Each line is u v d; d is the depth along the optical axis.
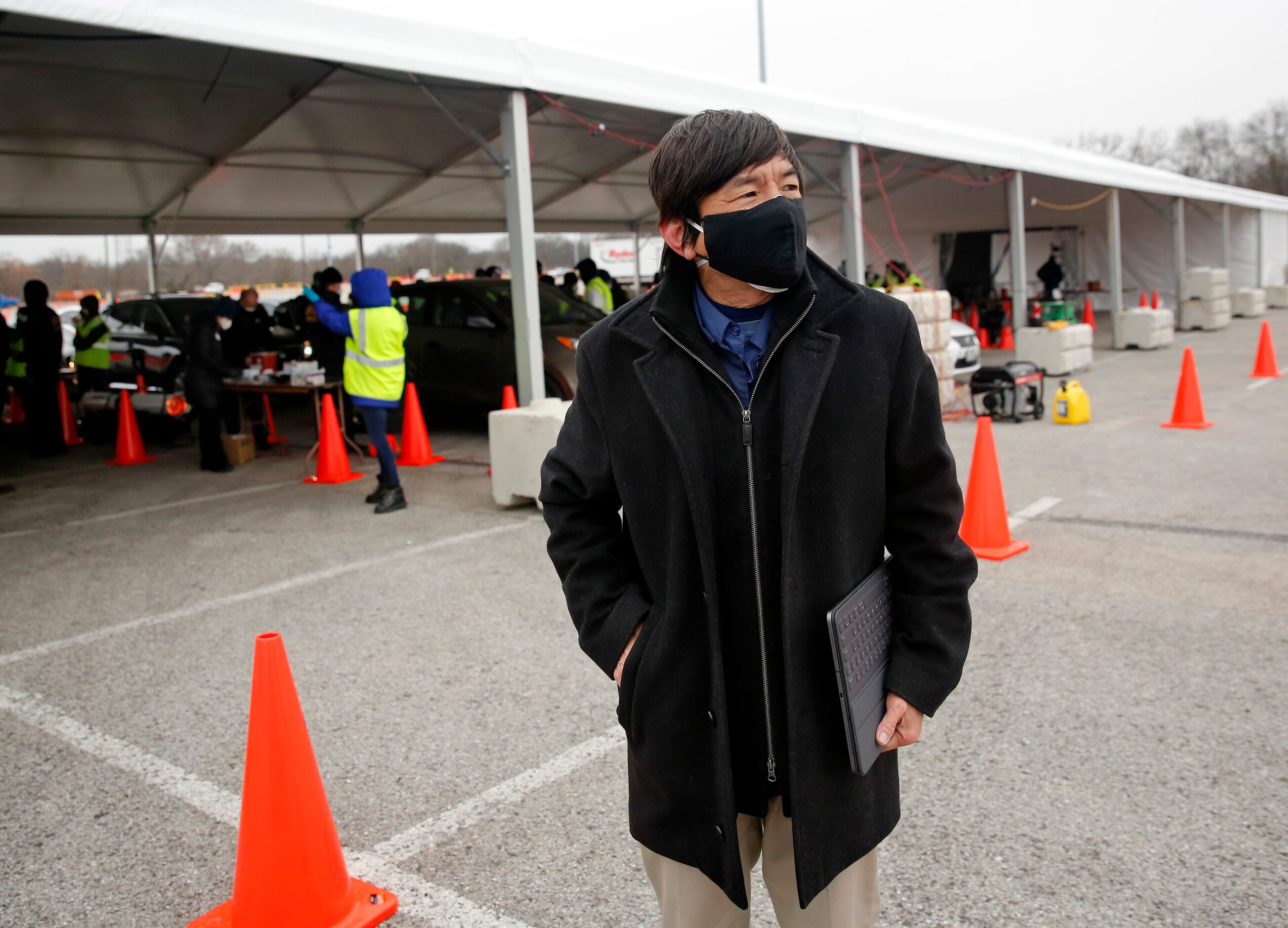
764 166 1.29
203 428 8.76
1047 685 3.48
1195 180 19.84
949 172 15.40
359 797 2.93
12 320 25.39
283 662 2.22
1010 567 4.89
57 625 4.70
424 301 10.34
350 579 5.25
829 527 1.34
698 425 1.35
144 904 2.44
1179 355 15.01
